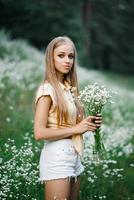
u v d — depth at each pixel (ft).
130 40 155.63
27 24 94.43
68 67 15.28
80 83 59.21
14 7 92.79
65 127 15.02
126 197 22.59
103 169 23.16
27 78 48.03
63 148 14.71
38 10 93.35
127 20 155.22
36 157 22.08
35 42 96.37
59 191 14.57
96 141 16.31
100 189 21.84
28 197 18.44
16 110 35.12
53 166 14.65
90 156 23.21
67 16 95.40
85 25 135.85
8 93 39.04
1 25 94.43
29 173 19.53
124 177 24.27
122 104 53.88
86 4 136.05
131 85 111.14
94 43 144.66
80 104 15.55
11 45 72.28
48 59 15.34
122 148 29.32
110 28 148.25
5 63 50.06
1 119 29.43
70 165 14.75
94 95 15.10
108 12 147.43
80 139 14.96
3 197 18.11
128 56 155.43
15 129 27.68
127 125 42.06
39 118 14.73
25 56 67.21
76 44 97.35
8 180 18.33
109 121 42.63
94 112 15.17
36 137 14.74
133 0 157.28
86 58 111.34
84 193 20.83
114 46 150.41
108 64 154.51
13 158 19.24
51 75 15.20
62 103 14.88
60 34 94.89
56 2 94.68
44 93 14.83
